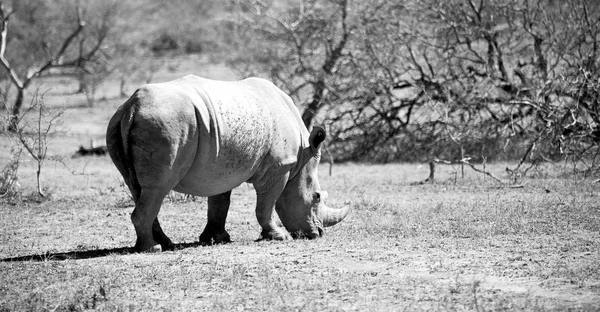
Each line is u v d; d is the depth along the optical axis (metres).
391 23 90.25
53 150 95.06
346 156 87.81
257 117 35.12
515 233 36.69
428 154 80.50
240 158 34.50
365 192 55.12
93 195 55.12
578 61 72.31
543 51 80.62
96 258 32.16
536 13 79.75
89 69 158.38
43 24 156.00
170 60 174.50
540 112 69.94
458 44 84.25
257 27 103.00
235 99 34.62
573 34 74.31
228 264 30.58
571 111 64.06
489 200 48.34
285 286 26.88
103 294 25.88
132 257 32.03
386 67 86.38
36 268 30.25
